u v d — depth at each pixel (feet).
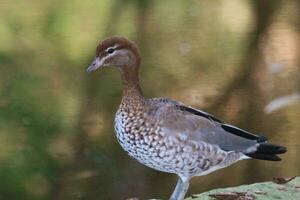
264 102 48.06
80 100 48.62
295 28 59.98
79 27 60.39
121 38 25.11
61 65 53.78
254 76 52.39
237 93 49.57
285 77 51.65
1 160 41.88
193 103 48.11
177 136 23.94
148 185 39.75
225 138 24.58
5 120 46.16
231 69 53.21
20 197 39.65
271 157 25.09
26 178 40.78
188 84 50.75
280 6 64.08
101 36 59.00
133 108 24.38
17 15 61.87
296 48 56.90
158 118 24.00
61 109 47.47
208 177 40.19
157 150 24.13
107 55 25.18
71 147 43.42
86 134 44.70
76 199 39.22
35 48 56.70
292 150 42.06
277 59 54.95
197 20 62.64
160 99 24.86
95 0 63.98
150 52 56.03
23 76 51.67
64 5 63.98
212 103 48.16
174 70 52.80
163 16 63.26
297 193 26.76
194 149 24.12
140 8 64.28
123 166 41.39
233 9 64.49
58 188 40.09
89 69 25.31
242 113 46.80
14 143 43.50
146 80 51.13
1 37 58.34
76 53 55.98
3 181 40.50
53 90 50.01
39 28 60.03
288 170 40.65
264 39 58.49
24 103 48.01
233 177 40.32
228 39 58.49
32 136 44.24
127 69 24.93
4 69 53.01
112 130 45.09
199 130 24.21
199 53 55.83
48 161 42.01
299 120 45.42
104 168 41.22
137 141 24.32
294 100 47.70
